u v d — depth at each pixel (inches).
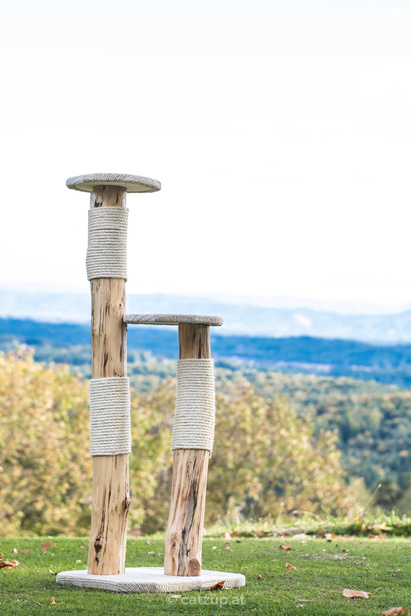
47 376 713.6
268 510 747.4
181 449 188.1
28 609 156.9
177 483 187.6
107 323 189.2
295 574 201.3
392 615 156.8
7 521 643.5
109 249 190.5
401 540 272.8
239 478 748.6
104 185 193.6
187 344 191.3
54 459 668.7
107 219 191.6
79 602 162.6
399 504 797.9
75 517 713.0
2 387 669.3
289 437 777.6
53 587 180.2
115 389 187.3
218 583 178.2
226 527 331.6
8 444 655.1
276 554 233.8
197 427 187.9
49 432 682.2
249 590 179.3
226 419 774.5
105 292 190.4
